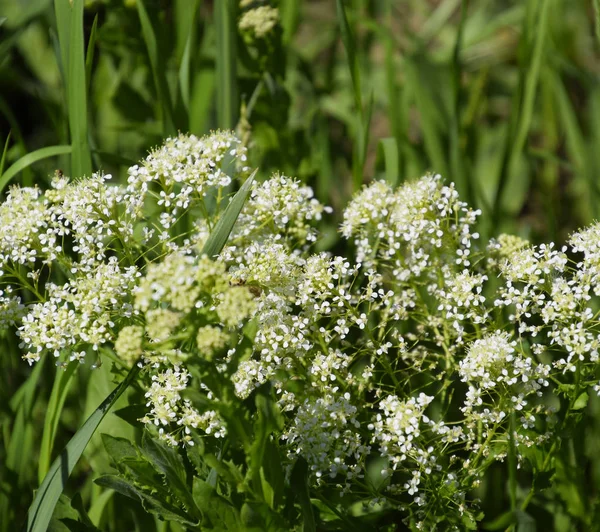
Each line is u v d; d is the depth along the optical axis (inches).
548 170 207.3
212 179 111.3
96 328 103.5
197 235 122.2
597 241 105.8
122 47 183.0
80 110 137.4
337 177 194.9
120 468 109.3
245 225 117.6
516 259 110.7
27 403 136.7
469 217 115.4
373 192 118.1
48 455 126.8
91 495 143.9
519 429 115.1
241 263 108.1
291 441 106.0
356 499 129.6
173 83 186.1
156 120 187.6
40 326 103.1
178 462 102.5
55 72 208.8
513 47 235.3
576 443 124.7
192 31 158.9
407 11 263.7
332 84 210.2
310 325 111.4
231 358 92.2
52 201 113.2
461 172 168.2
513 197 202.1
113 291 104.5
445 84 215.2
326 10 263.1
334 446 109.9
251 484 100.6
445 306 114.7
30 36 209.5
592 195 176.2
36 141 205.0
